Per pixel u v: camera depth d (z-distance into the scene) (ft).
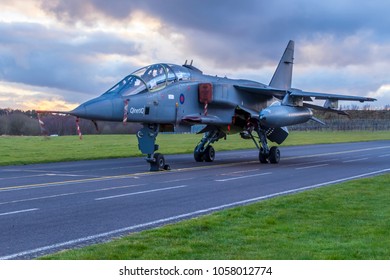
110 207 46.14
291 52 126.52
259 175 75.77
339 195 51.88
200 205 47.42
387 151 140.56
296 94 100.07
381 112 435.94
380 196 51.26
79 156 114.52
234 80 105.91
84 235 34.68
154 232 34.40
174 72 88.33
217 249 30.09
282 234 34.01
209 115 93.97
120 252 29.27
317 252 29.25
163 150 138.00
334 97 101.50
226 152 138.31
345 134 284.82
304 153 133.08
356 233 34.17
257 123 101.55
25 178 71.46
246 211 42.39
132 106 77.92
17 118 192.85
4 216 41.63
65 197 52.49
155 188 59.82
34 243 32.37
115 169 85.97
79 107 73.56
